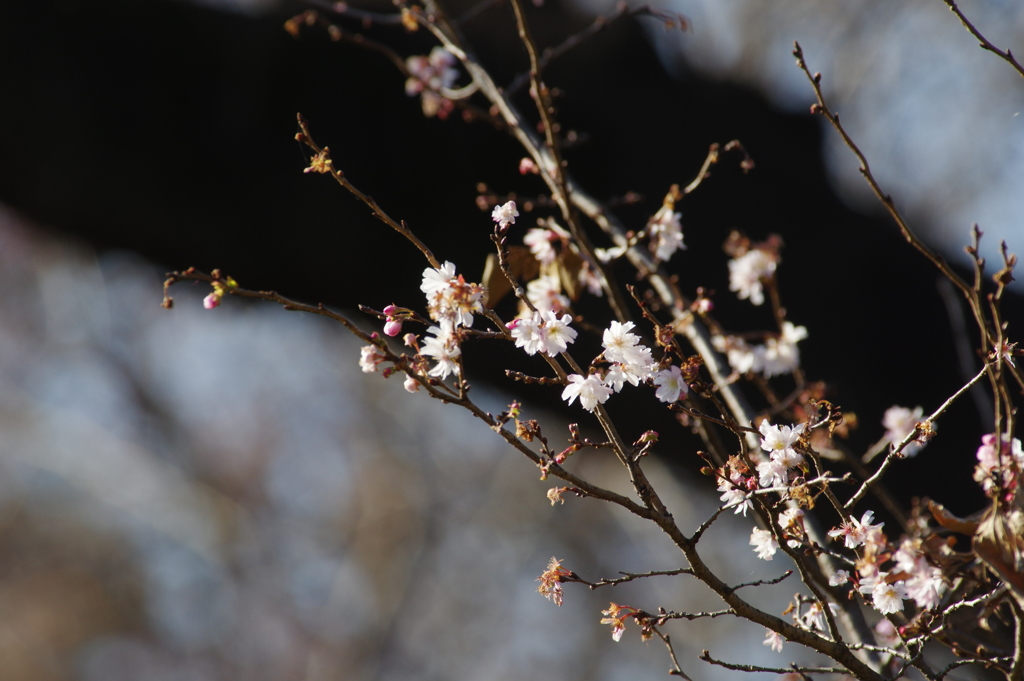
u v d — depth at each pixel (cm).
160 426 1048
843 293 350
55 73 259
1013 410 219
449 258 298
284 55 280
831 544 238
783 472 222
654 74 346
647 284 304
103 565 1079
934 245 383
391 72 296
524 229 309
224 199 271
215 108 269
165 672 1004
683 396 222
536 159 257
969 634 234
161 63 265
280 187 276
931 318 358
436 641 956
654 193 333
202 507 1027
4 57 257
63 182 262
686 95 354
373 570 993
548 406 297
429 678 930
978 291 222
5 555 1052
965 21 224
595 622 938
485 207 255
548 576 222
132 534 1098
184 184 266
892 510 246
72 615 1036
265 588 998
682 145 341
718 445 244
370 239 286
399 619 956
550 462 219
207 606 1035
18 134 259
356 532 1026
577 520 983
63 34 260
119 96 262
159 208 267
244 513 1031
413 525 1014
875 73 542
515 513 1009
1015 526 216
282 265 284
